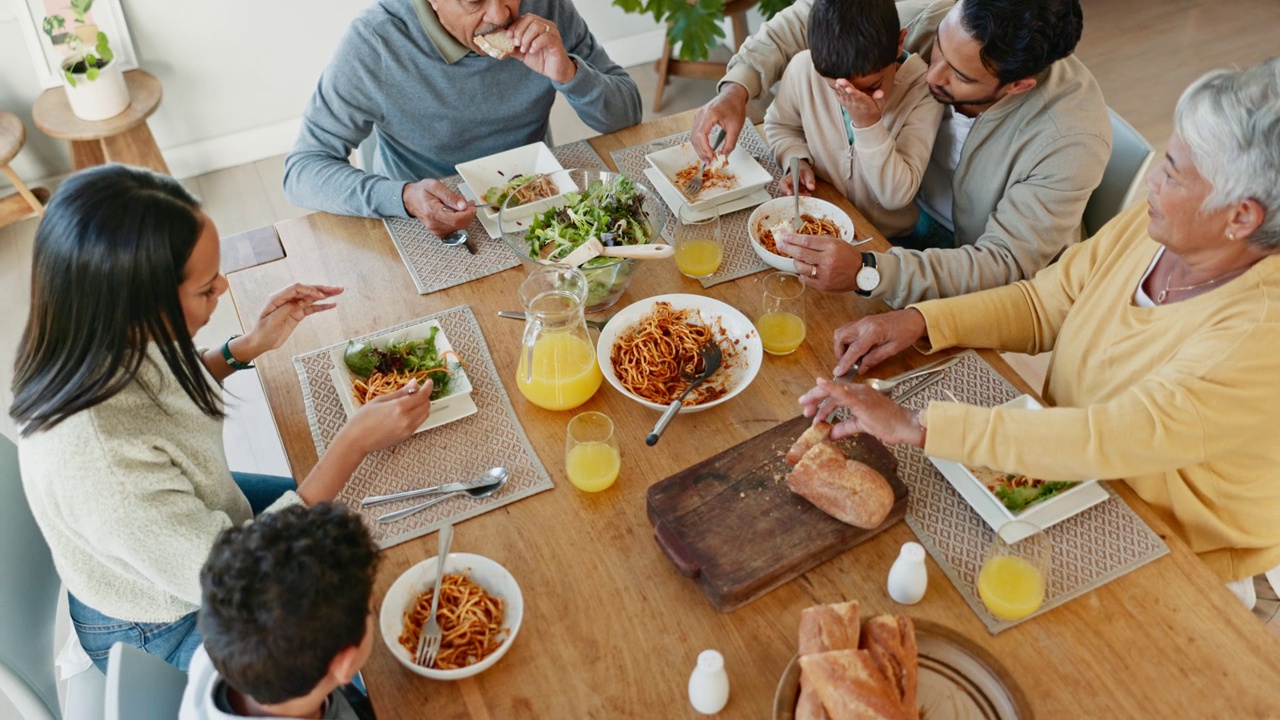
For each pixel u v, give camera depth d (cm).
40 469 126
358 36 208
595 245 161
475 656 120
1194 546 148
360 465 145
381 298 176
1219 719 113
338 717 123
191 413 139
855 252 170
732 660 121
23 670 146
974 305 163
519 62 223
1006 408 135
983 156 192
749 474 137
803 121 209
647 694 118
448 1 202
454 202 188
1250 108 112
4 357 296
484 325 170
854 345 158
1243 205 118
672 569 131
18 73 334
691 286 177
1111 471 130
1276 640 120
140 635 150
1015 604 120
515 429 151
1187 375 128
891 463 137
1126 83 423
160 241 120
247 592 98
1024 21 160
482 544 134
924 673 116
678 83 418
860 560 132
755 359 155
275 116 380
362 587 104
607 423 140
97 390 123
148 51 345
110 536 127
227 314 307
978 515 137
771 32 218
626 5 362
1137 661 119
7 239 338
